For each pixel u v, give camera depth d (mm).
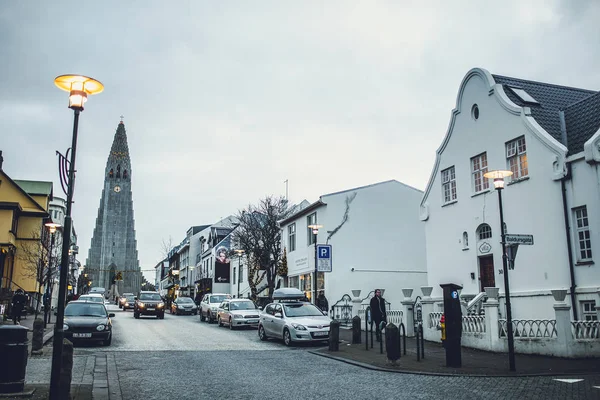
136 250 140000
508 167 18859
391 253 31859
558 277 16297
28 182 45219
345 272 30578
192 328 26797
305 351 16500
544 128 17812
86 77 8773
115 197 139875
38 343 14656
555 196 16641
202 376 11281
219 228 61656
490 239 19406
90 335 17172
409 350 16062
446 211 22281
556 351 13547
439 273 22469
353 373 11805
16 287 37531
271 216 40062
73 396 8828
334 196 31422
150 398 8906
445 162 22641
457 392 9273
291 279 36625
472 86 21016
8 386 8688
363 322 23688
